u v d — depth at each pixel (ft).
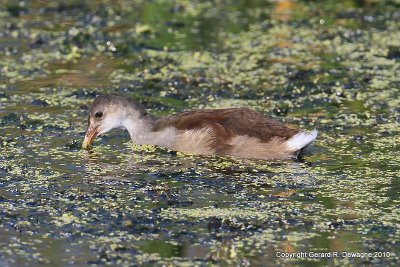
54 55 71.41
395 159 49.78
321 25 80.84
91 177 47.21
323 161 49.67
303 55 71.82
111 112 52.85
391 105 59.52
